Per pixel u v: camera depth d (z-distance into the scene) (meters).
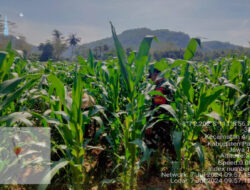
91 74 3.38
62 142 2.60
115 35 1.61
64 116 1.67
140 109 1.97
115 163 2.23
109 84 2.71
